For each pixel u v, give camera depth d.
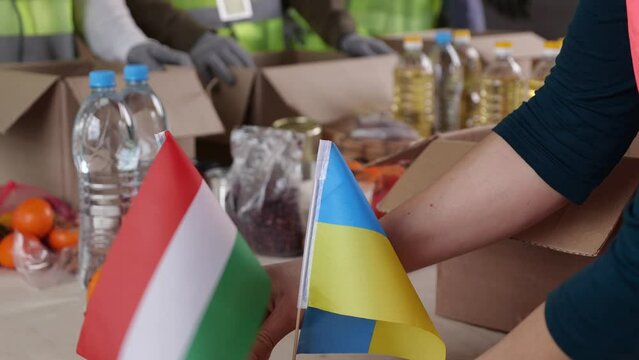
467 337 1.15
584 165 0.84
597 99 0.83
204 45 2.07
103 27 1.99
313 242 0.78
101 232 1.40
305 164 1.76
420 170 1.06
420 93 2.31
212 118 1.63
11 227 1.45
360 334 0.83
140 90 1.52
